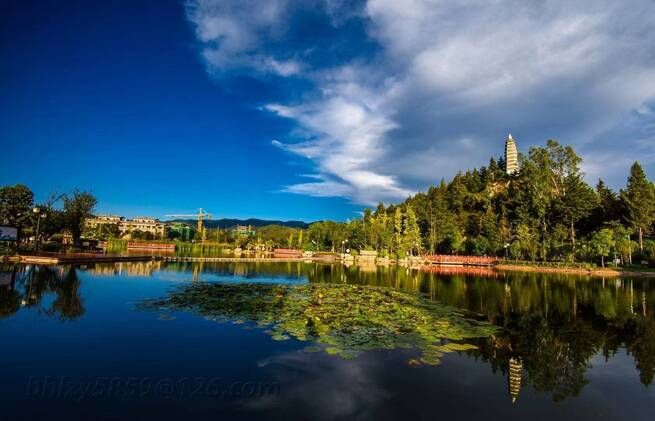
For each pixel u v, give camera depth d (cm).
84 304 1608
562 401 823
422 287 2805
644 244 5484
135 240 10931
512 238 6272
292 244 11638
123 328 1240
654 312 1864
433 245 8000
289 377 882
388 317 1516
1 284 2044
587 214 6100
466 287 2875
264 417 694
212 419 680
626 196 5784
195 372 891
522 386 895
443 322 1486
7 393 746
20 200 4600
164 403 733
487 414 748
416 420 709
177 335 1180
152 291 2061
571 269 4897
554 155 7012
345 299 1945
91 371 872
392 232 8038
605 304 2120
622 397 852
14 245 3603
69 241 6284
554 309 1930
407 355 1060
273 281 2908
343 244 8962
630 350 1218
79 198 5150
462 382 895
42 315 1374
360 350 1083
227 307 1628
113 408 704
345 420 696
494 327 1462
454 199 9656
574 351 1198
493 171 11062
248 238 12025
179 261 5059
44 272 2686
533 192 6650
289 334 1216
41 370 866
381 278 3512
